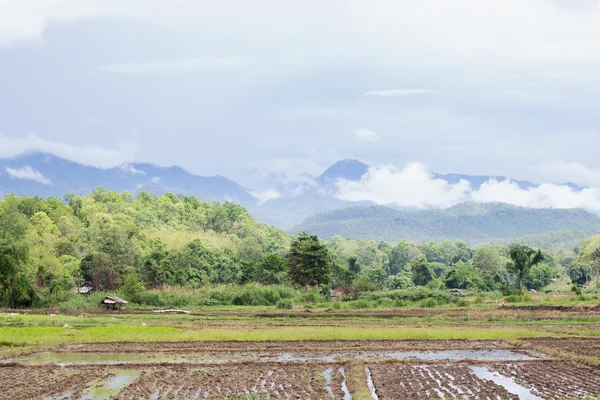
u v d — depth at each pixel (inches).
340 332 2026.3
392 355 1690.5
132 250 4756.4
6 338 1893.5
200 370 1450.5
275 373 1409.9
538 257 4057.6
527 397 1187.3
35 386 1269.7
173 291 3818.9
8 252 3376.0
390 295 3516.2
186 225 7805.1
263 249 7411.4
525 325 2359.7
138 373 1425.9
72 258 4315.9
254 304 3587.6
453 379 1337.4
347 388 1270.9
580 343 1859.0
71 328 2214.6
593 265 6801.2
